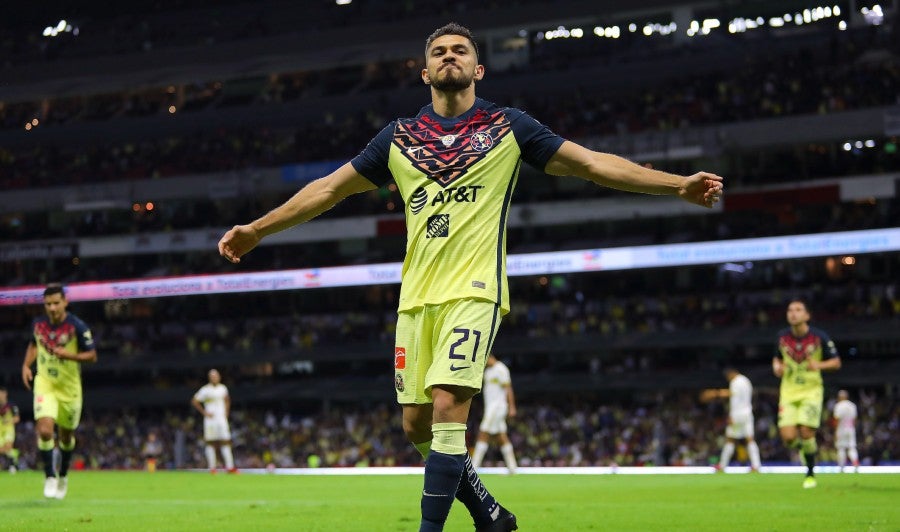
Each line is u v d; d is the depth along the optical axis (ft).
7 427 86.84
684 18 170.71
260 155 184.96
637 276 167.12
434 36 17.17
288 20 200.54
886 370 140.15
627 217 158.10
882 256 152.46
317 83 199.31
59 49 209.97
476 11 176.76
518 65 177.58
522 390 159.53
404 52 185.88
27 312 197.57
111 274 187.62
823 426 127.75
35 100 213.87
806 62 155.84
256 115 189.78
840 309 146.30
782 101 152.25
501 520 18.57
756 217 160.76
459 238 16.52
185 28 206.28
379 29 182.09
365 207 174.50
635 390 160.97
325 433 159.74
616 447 139.23
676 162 164.04
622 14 168.35
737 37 168.14
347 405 176.96
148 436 161.99
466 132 16.87
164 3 212.23
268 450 158.71
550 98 175.11
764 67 159.22
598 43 176.76
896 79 146.51
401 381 17.10
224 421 86.84
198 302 191.31
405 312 16.99
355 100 183.83
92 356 39.32
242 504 37.19
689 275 164.35
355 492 50.67
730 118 154.10
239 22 203.92
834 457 122.01
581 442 143.54
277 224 17.24
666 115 159.74
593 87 172.65
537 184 173.27
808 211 157.28
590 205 159.84
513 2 178.60
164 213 192.44
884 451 124.36
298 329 180.65
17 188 190.90
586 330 160.56
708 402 147.54
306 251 187.32
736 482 56.18
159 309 193.06
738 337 149.38
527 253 159.74
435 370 16.07
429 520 15.84
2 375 189.88
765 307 151.53
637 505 35.09
